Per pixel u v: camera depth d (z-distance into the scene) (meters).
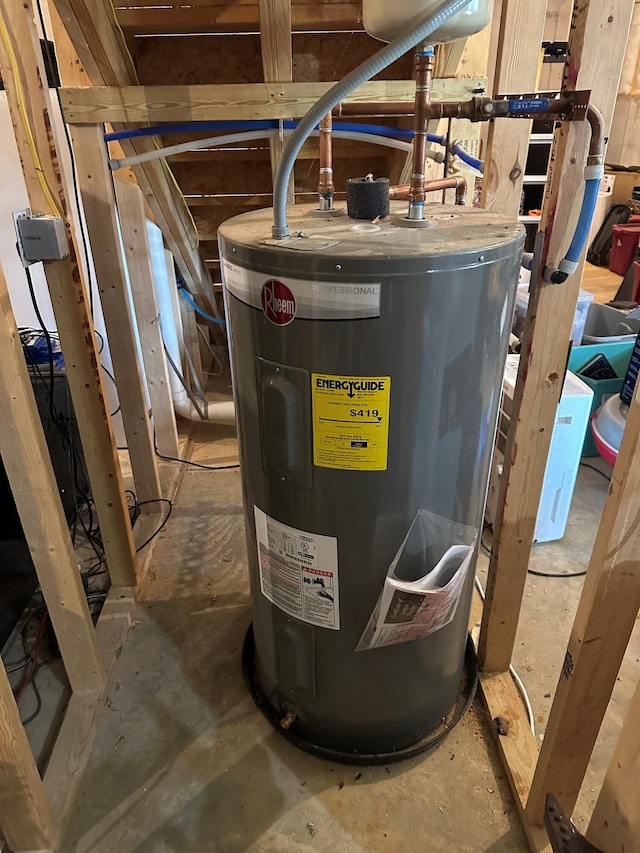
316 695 1.33
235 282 1.01
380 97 1.54
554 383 1.20
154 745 1.42
